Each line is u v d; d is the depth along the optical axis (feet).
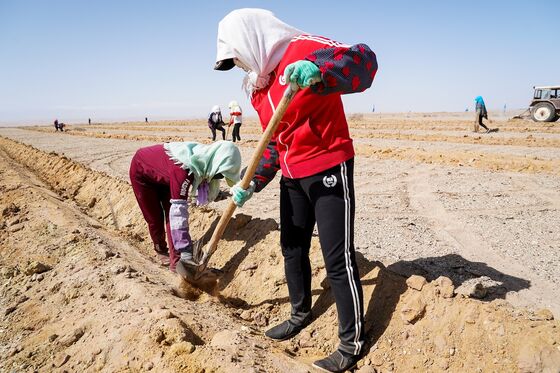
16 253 16.31
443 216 20.02
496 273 12.88
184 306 10.98
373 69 8.23
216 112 57.72
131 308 10.73
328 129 8.48
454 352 8.74
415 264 13.70
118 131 114.73
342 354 9.12
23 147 57.77
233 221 15.38
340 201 8.64
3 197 23.43
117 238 17.74
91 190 27.94
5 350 10.61
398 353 9.29
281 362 8.86
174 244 12.52
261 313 11.65
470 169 32.50
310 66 7.58
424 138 56.13
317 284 11.49
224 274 13.79
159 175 13.35
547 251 14.92
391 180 29.37
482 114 64.23
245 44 8.51
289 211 9.80
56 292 12.87
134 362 8.83
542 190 24.86
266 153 10.41
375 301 10.27
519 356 7.95
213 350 8.61
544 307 10.57
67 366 9.46
